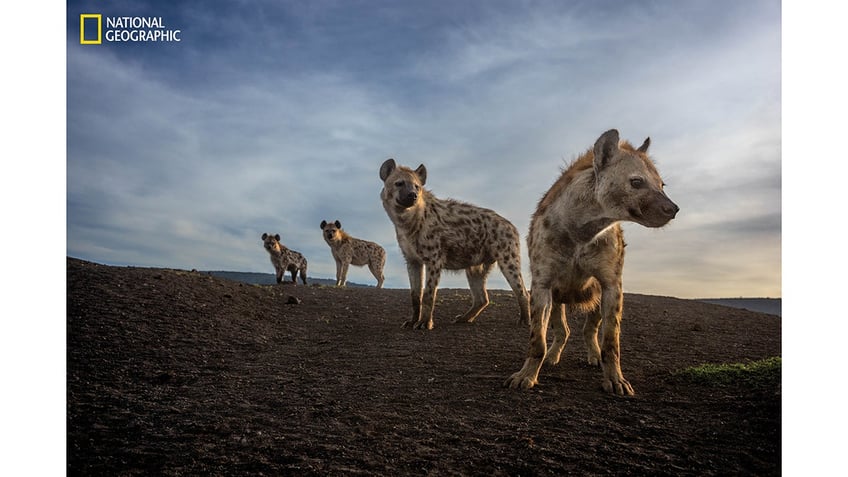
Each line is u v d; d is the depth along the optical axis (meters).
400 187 7.51
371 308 9.35
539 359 4.31
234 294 8.90
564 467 2.83
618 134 3.72
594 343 5.04
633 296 11.72
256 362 5.42
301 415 3.69
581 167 4.15
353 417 3.63
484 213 8.19
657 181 3.68
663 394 4.09
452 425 3.45
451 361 5.30
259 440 3.23
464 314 8.21
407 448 3.09
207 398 4.13
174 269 10.18
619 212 3.67
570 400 3.93
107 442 3.23
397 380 4.60
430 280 7.63
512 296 10.79
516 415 3.62
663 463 2.88
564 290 4.36
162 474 2.79
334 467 2.84
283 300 9.50
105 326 6.10
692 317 9.01
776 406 3.66
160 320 6.63
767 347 6.38
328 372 4.97
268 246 16.06
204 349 5.80
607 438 3.21
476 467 2.84
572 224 3.99
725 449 3.06
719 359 5.51
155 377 4.73
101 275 8.15
